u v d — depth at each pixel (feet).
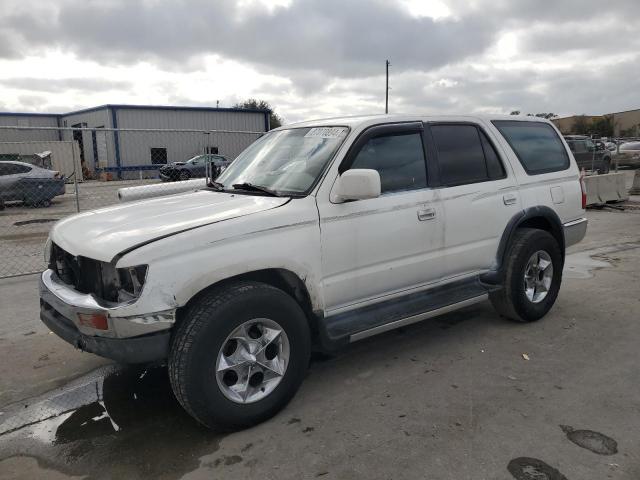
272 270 11.00
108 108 93.40
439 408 11.34
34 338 16.03
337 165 11.90
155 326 9.47
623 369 13.10
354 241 11.87
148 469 9.47
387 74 139.23
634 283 20.88
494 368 13.33
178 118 98.17
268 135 15.24
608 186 46.32
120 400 12.18
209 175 30.45
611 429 10.34
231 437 10.42
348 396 12.00
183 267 9.59
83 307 9.69
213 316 9.73
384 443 10.04
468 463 9.33
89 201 44.19
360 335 11.93
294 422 10.90
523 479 8.86
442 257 13.71
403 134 13.26
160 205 12.25
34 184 43.04
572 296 19.27
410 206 12.83
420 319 13.07
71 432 10.82
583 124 226.17
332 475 9.12
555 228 16.69
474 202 14.25
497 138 15.42
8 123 110.63
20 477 9.33
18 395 12.49
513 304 15.64
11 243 32.83
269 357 10.87
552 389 12.10
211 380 9.84
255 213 10.67
